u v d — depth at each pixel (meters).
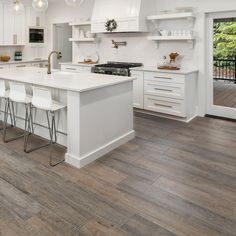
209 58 5.23
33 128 4.11
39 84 3.29
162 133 4.29
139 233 2.00
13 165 3.09
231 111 5.15
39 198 2.44
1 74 4.18
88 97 3.04
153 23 5.72
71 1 3.79
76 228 2.05
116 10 5.79
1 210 2.25
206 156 3.39
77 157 3.06
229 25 4.92
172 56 5.36
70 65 6.80
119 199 2.44
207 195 2.51
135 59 6.21
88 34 6.86
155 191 2.57
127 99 3.77
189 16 4.95
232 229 2.04
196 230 2.03
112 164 3.14
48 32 8.04
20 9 4.27
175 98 4.98
